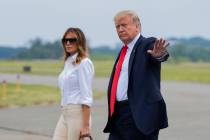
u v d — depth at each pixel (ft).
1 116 109.50
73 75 39.75
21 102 143.74
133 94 33.96
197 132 85.20
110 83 35.55
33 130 87.25
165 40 32.68
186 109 127.34
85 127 39.83
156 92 33.83
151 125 33.55
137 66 34.06
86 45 40.06
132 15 34.94
